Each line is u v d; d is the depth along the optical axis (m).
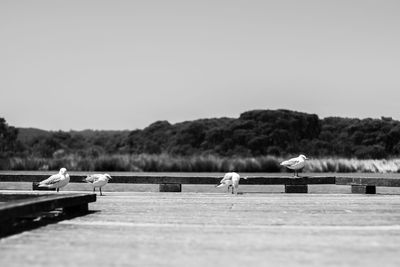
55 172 56.34
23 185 38.81
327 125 125.31
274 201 24.61
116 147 126.81
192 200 25.08
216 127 122.25
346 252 12.82
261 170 62.59
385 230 16.11
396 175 53.75
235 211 20.67
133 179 31.08
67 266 11.34
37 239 14.34
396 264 11.59
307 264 11.57
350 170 63.19
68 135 130.12
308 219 18.44
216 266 11.38
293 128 120.44
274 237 14.80
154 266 11.36
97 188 36.38
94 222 17.55
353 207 22.11
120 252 12.72
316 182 30.41
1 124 107.12
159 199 25.52
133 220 18.09
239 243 13.90
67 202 18.27
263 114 122.75
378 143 115.00
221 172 61.75
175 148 117.94
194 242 14.02
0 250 12.91
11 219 15.84
